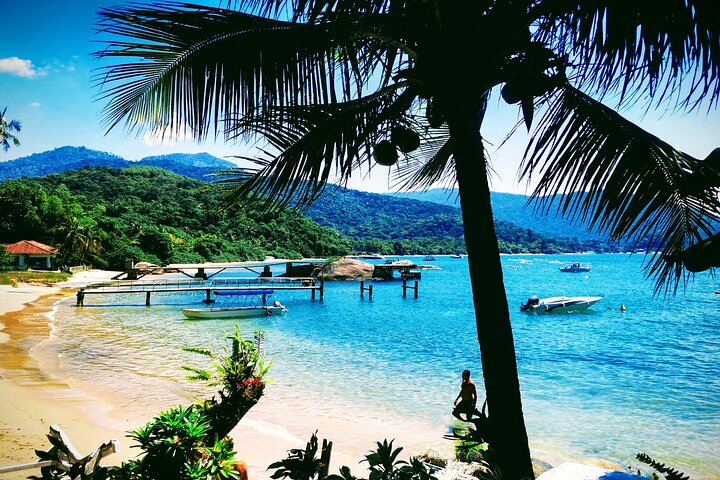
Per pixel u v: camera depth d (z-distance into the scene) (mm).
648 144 2547
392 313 29703
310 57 2350
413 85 2463
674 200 2658
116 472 2408
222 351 15312
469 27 2160
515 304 36281
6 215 57656
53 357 14102
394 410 10031
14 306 27766
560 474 2654
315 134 2377
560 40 2248
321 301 36844
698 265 1717
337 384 12289
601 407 10531
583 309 30562
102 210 76125
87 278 50375
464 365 14844
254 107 2420
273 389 11664
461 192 2375
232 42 2342
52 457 2762
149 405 9391
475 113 2361
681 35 1862
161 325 22375
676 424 9359
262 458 7051
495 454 2305
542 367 14828
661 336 20766
